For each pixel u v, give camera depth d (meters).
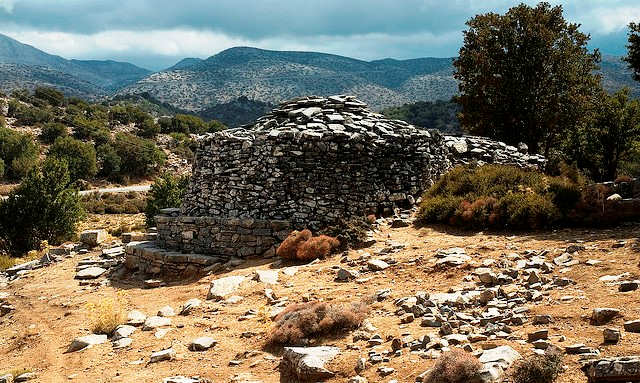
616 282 9.66
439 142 23.52
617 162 42.03
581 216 15.54
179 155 117.00
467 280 11.66
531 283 10.70
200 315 12.51
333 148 18.41
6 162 86.81
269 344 9.83
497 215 16.62
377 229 17.89
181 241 18.62
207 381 8.58
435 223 18.25
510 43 36.66
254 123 22.56
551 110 36.06
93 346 11.34
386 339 8.98
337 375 7.96
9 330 14.16
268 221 17.59
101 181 92.50
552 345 7.26
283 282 14.11
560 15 37.84
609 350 6.93
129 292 16.12
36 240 31.25
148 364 9.77
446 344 8.11
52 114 125.81
